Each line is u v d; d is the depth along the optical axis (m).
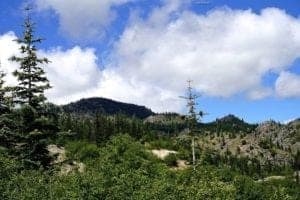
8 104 38.59
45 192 27.50
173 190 30.19
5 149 36.62
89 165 35.44
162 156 72.00
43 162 37.34
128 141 38.97
